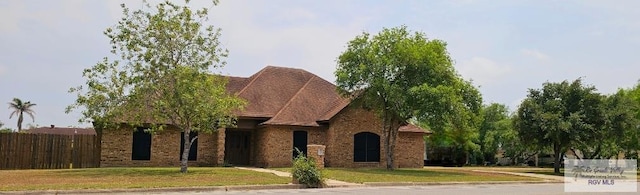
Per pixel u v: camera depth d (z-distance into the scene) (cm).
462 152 5528
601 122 3362
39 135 2928
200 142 3400
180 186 1752
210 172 2489
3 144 2827
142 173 2402
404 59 3034
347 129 3484
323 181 1956
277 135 3369
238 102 2525
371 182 2081
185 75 2380
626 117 3381
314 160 1991
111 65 2416
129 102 2433
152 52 2397
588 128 3281
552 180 2580
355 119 3519
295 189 1838
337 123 3456
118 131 3177
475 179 2438
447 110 2891
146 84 2397
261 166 3409
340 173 2586
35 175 2267
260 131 3503
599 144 3691
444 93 2856
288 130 3400
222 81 2605
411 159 3709
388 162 3244
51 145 2955
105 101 2422
